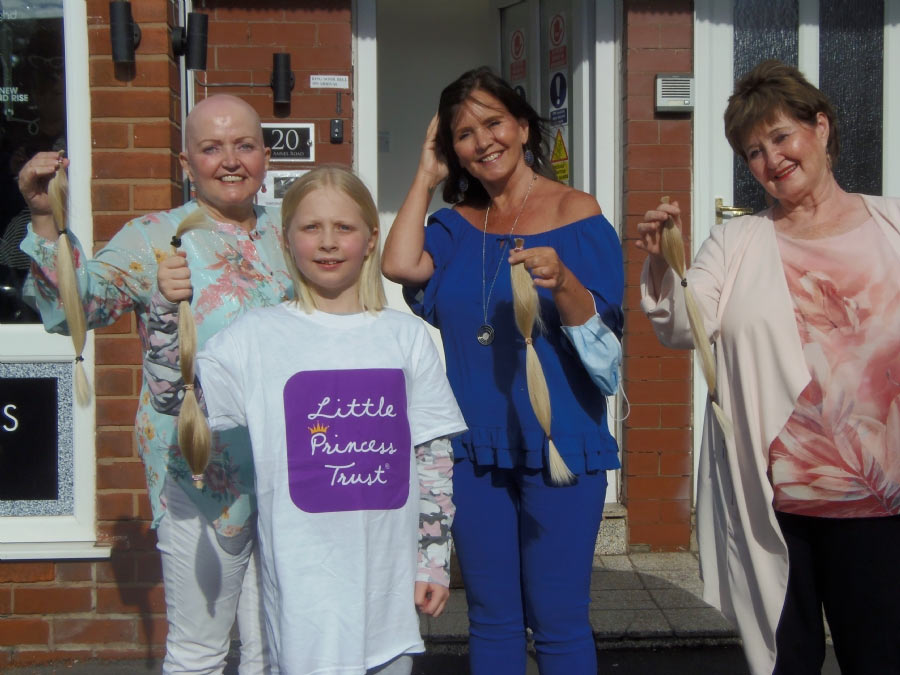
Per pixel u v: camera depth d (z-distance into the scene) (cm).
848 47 455
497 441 252
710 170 442
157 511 247
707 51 439
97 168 354
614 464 254
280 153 418
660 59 432
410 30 525
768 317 233
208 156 240
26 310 369
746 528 238
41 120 365
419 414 218
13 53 362
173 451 242
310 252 210
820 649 241
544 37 494
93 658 363
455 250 276
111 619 362
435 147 280
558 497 249
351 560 203
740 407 239
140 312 244
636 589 402
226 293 239
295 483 204
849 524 228
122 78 353
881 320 227
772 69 246
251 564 255
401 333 219
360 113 443
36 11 362
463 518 260
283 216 219
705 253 255
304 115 419
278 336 212
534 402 227
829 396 228
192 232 242
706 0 438
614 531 439
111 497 361
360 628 201
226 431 237
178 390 228
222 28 414
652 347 433
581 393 254
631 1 430
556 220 261
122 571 361
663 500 438
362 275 221
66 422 368
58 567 362
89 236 358
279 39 416
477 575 260
